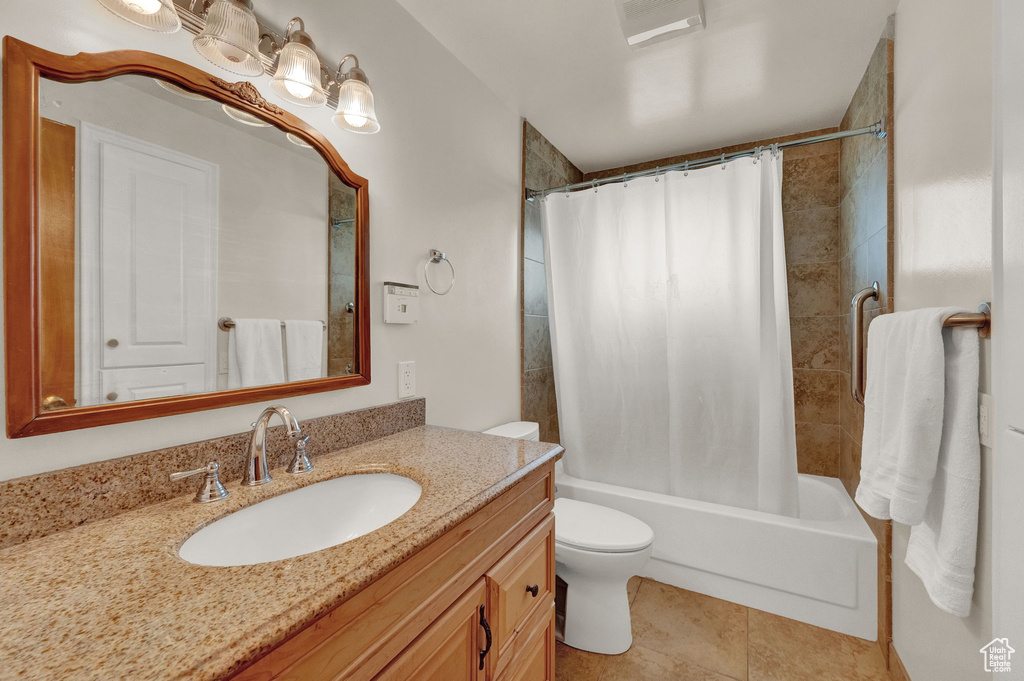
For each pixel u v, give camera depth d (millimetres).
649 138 2490
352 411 1271
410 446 1238
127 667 419
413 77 1522
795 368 2473
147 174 848
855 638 1610
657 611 1781
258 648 460
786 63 1786
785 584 1722
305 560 624
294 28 1039
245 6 888
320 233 1188
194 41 862
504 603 957
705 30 1590
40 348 708
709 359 1955
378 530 710
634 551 1491
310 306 1160
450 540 802
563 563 1593
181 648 446
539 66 1805
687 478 2018
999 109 850
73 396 746
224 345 972
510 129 2131
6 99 682
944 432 1002
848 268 2154
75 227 752
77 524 730
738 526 1801
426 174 1583
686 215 1976
